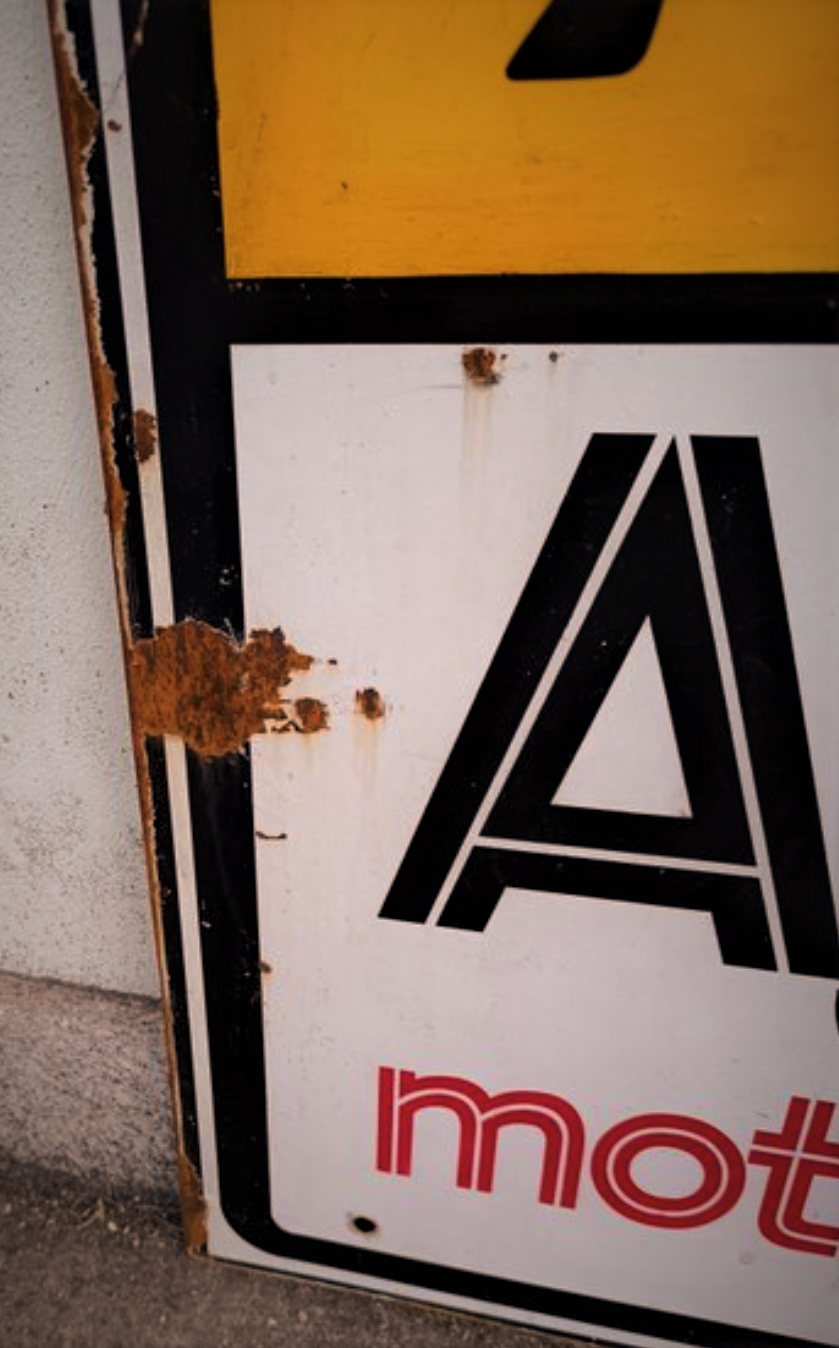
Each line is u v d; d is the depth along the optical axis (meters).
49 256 0.64
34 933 0.77
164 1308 0.76
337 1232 0.75
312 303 0.61
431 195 0.59
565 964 0.67
